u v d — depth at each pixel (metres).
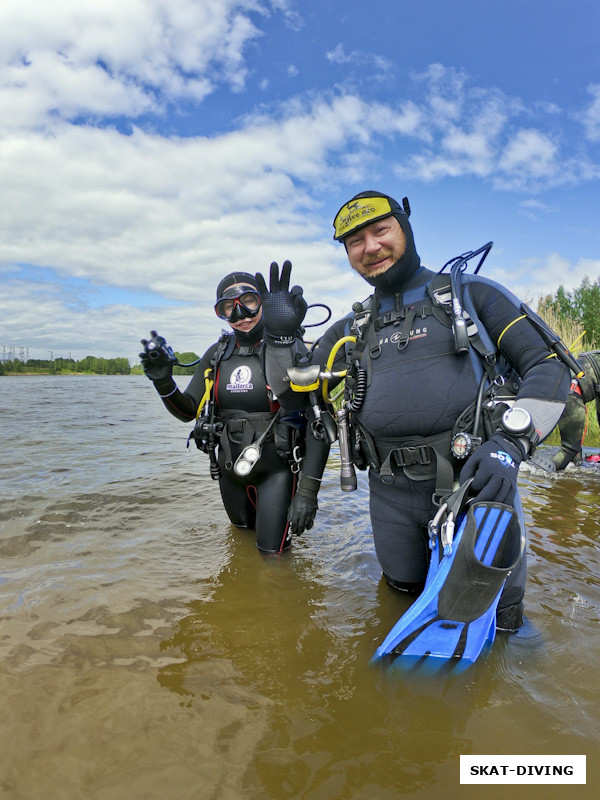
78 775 1.18
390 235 2.06
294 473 2.79
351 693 1.49
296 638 1.81
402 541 2.10
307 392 2.49
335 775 1.19
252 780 1.17
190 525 3.12
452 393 1.90
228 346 2.97
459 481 1.78
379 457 2.09
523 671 1.60
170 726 1.34
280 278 2.58
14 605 2.01
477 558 1.48
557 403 1.73
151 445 5.93
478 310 1.98
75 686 1.50
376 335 2.12
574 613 1.96
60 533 2.89
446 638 1.62
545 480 4.17
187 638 1.80
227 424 2.81
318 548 2.77
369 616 1.99
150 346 2.77
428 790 1.15
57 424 7.79
